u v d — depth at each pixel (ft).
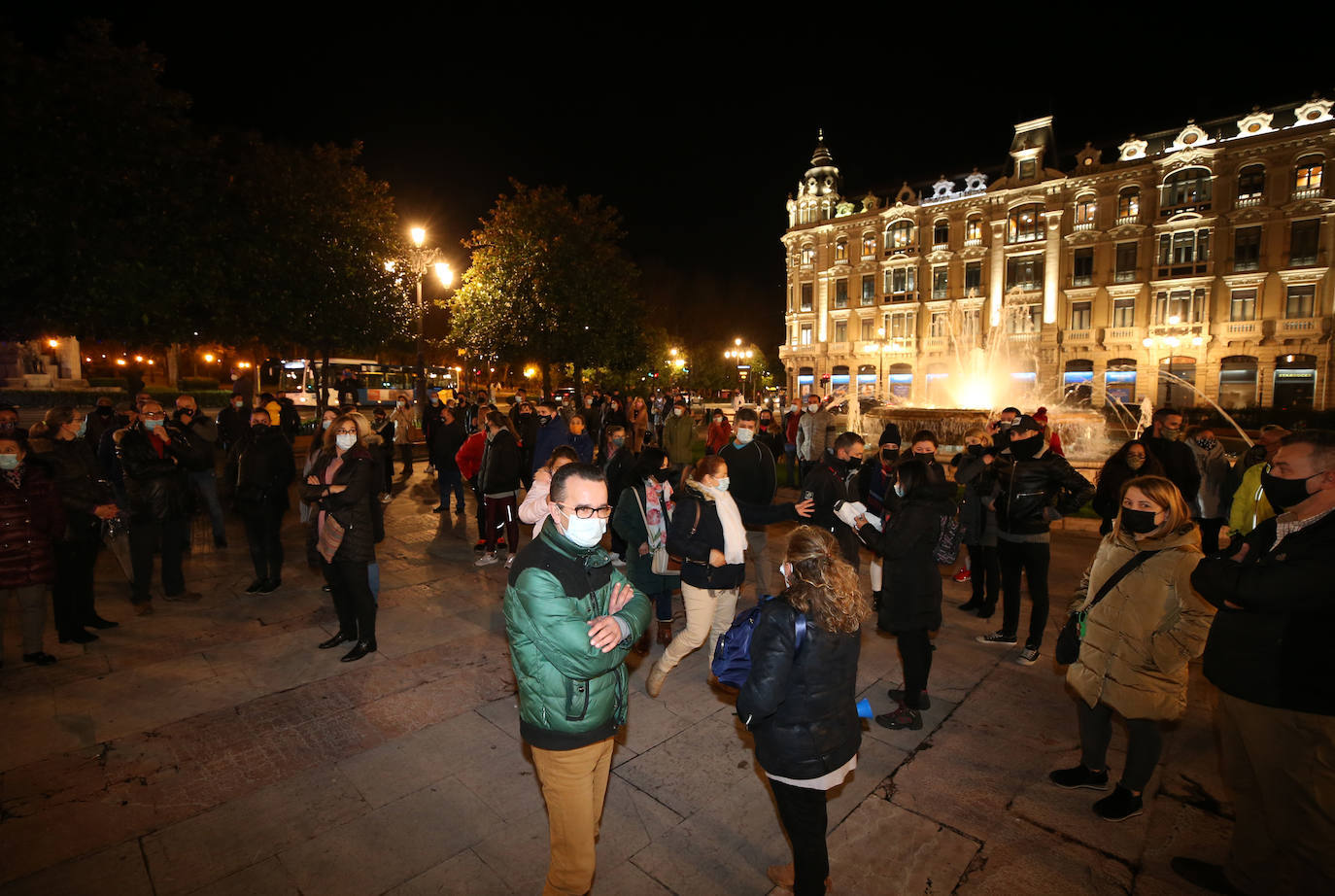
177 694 14.55
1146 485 10.14
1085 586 11.25
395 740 12.84
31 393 65.67
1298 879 8.20
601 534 7.89
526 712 7.68
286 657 16.56
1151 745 10.34
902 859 9.86
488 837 10.18
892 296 152.46
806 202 167.63
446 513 34.71
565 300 67.36
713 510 14.15
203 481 26.81
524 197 68.33
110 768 11.75
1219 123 116.26
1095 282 127.03
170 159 34.06
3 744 12.42
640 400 57.77
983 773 12.09
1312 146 106.52
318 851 9.79
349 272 54.19
